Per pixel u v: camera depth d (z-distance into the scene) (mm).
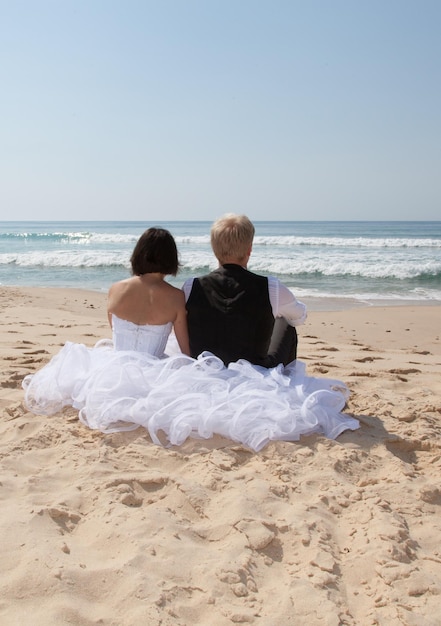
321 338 9195
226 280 3590
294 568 2195
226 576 2082
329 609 1943
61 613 1855
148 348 3691
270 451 3082
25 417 3539
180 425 3139
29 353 5902
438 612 1954
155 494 2664
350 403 4023
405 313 12086
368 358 6629
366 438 3338
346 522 2514
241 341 3561
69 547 2229
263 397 3260
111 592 1995
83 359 3629
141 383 3363
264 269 20828
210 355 3516
